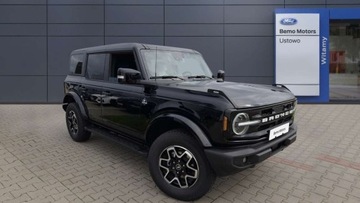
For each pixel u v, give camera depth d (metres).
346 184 3.77
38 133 6.32
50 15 10.44
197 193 3.11
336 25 11.12
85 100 5.07
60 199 3.29
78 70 5.50
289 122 3.76
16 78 10.62
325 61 10.34
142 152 3.75
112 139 4.36
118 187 3.62
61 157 4.73
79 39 10.55
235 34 10.62
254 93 3.35
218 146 2.96
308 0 10.40
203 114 3.02
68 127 5.77
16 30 10.45
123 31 10.55
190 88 3.31
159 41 10.59
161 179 3.38
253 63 10.70
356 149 5.29
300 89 10.30
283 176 4.03
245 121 2.99
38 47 10.54
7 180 3.80
